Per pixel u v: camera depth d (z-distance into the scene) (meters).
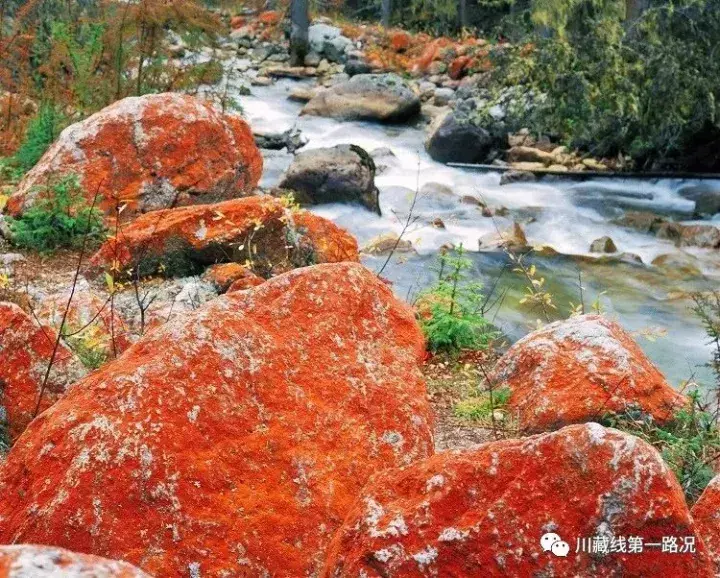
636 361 6.08
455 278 7.68
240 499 3.69
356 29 24.25
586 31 16.59
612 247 11.73
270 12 25.16
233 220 7.90
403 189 13.69
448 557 3.07
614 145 16.05
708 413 6.10
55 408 3.85
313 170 12.15
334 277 4.77
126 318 6.92
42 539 3.46
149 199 9.30
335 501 3.86
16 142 11.48
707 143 15.62
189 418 3.76
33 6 13.15
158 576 3.44
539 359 6.21
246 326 4.19
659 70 14.53
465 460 3.25
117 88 12.48
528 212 13.31
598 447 3.10
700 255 11.78
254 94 20.34
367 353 4.55
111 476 3.56
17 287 7.49
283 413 4.02
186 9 13.08
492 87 16.12
